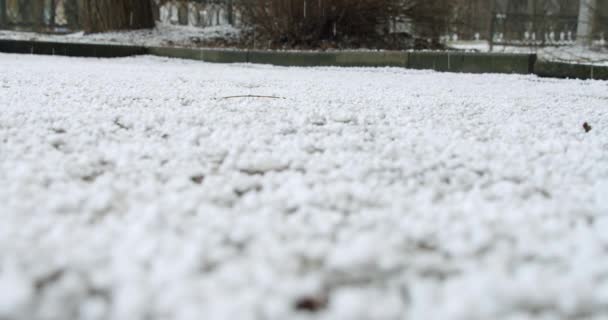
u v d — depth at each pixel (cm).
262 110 268
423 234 90
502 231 94
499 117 270
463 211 103
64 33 1280
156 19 1417
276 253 80
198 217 96
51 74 479
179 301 64
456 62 744
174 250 79
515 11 1505
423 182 133
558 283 70
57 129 193
